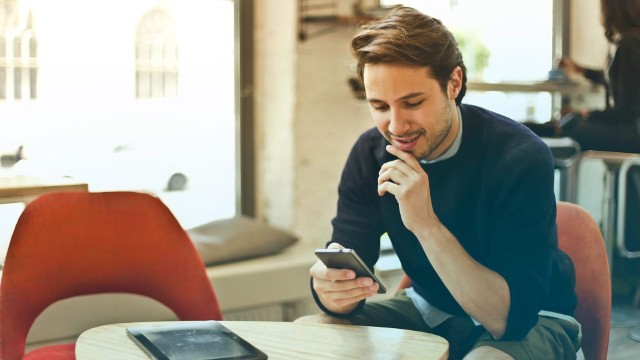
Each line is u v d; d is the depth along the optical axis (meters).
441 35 1.62
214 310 2.06
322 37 3.47
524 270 1.61
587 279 1.88
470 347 1.86
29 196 2.47
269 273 3.06
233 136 3.57
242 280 2.98
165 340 1.44
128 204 2.06
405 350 1.40
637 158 3.54
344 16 3.36
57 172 3.11
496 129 1.78
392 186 1.60
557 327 1.72
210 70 3.47
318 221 3.55
